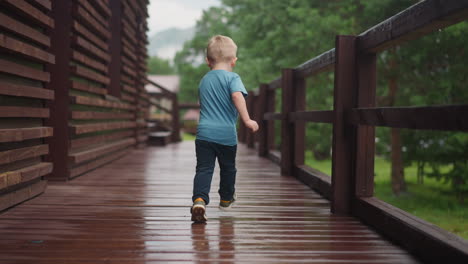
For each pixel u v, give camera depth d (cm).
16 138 281
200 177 273
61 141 425
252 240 236
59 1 420
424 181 1391
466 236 851
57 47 420
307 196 371
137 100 851
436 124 181
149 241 231
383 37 250
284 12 1457
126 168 555
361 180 295
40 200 338
